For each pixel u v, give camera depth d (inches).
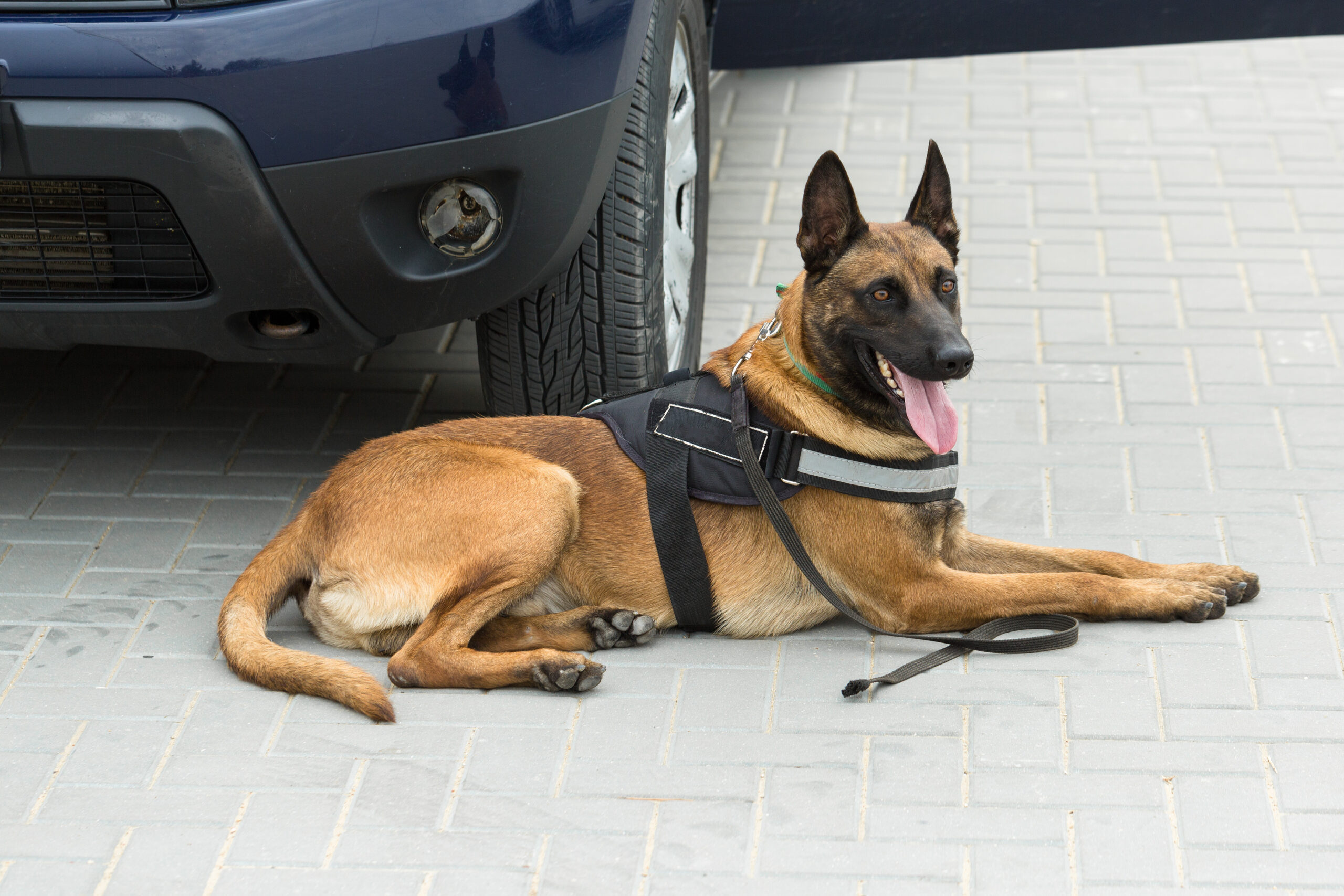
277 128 128.2
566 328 157.8
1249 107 293.7
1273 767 118.5
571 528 138.5
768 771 120.6
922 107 299.6
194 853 112.3
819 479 133.8
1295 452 175.0
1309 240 236.1
